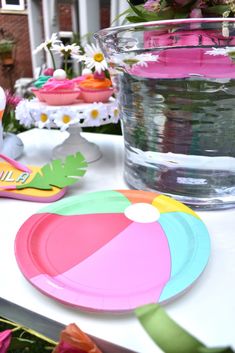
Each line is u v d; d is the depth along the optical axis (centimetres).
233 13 46
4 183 49
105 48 48
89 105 58
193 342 18
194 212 41
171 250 33
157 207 41
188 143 43
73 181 49
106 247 34
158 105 42
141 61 40
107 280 29
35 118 57
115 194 45
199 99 40
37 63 187
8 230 40
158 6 48
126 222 38
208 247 33
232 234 38
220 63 37
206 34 42
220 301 28
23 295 29
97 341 25
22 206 46
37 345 49
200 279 31
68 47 69
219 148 43
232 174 44
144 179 49
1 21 346
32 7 188
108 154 68
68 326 25
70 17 173
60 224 38
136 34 46
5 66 363
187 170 45
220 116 41
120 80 46
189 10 47
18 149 65
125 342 25
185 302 28
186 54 38
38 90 61
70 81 60
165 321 19
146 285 28
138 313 19
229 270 32
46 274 30
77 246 34
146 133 46
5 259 34
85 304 26
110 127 102
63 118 55
